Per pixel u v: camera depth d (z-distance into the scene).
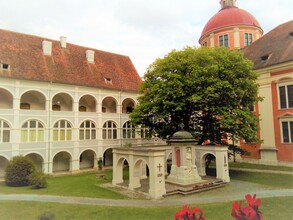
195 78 21.55
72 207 13.88
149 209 13.63
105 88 33.38
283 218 11.51
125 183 20.91
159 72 24.02
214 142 24.89
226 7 43.41
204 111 23.47
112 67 37.84
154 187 16.42
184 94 21.36
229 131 22.98
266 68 28.25
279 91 27.30
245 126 21.97
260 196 15.80
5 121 25.25
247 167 27.30
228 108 21.73
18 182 20.92
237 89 21.53
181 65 23.06
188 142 19.48
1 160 26.41
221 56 22.56
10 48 27.88
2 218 11.90
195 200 15.58
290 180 20.52
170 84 21.59
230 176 23.33
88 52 35.19
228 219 11.60
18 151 25.69
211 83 21.30
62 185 21.08
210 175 23.42
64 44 33.88
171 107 22.03
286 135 26.53
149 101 25.20
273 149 27.39
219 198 15.98
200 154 23.20
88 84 31.67
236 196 16.41
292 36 28.69
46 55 30.72
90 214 12.67
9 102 27.36
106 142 33.50
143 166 22.92
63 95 32.03
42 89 28.03
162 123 25.11
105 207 13.95
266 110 28.44
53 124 28.67
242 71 22.39
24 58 28.11
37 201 15.20
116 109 35.97
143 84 26.08
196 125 25.12
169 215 12.52
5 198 16.00
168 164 27.58
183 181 18.66
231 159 31.75
